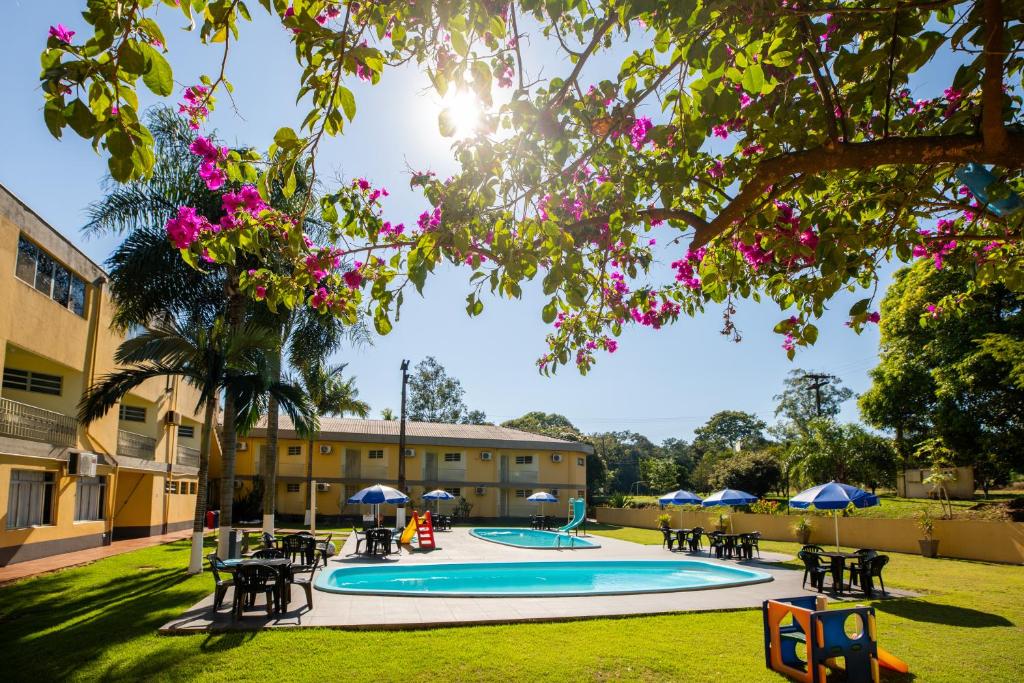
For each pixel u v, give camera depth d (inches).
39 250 629.6
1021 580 521.0
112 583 468.1
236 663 260.5
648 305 211.9
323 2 132.2
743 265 203.2
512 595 422.9
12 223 569.9
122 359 543.2
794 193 184.5
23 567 564.4
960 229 199.5
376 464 1418.6
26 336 598.5
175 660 264.1
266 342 569.3
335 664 259.8
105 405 538.3
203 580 474.3
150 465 913.5
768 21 121.1
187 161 616.4
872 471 1021.2
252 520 1243.2
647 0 110.6
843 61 124.2
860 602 414.9
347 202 184.4
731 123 159.9
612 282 230.7
